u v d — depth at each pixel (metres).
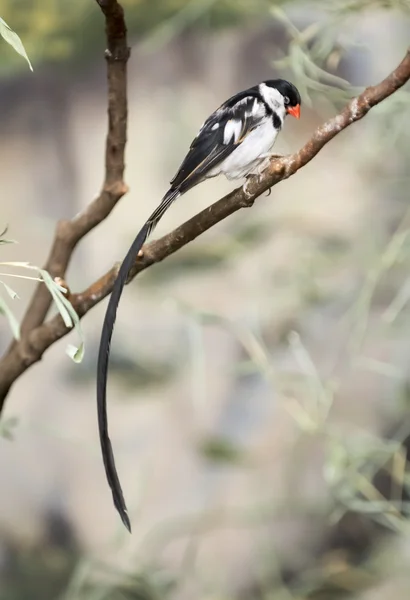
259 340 3.84
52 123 6.12
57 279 2.04
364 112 1.67
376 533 5.02
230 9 3.91
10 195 6.04
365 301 3.68
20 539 5.52
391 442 3.71
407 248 3.72
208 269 5.15
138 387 5.64
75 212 6.10
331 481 3.43
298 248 4.79
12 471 5.65
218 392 5.59
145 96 5.92
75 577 3.65
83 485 5.66
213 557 5.10
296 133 5.16
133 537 5.18
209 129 2.22
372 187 4.96
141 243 1.84
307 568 4.98
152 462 5.55
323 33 3.20
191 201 5.71
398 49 4.52
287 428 5.23
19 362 2.23
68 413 5.77
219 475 5.36
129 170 5.82
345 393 4.92
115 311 1.71
